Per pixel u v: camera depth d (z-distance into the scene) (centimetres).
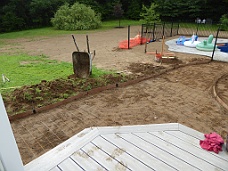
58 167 171
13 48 897
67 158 181
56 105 327
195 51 779
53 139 239
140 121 277
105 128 225
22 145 228
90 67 456
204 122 271
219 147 189
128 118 286
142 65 579
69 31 1565
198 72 510
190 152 186
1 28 1680
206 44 785
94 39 1140
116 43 995
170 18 2048
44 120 285
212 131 249
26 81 445
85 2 2128
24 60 656
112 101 345
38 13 1892
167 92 382
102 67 565
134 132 218
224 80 443
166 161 175
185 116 289
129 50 819
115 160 177
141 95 369
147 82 441
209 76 476
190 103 332
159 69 529
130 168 168
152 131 219
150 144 197
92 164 173
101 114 299
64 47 908
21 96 347
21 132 255
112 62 624
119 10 1889
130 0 2341
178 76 480
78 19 1700
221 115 290
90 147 194
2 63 612
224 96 354
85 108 320
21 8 1819
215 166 169
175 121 275
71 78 451
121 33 1379
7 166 122
